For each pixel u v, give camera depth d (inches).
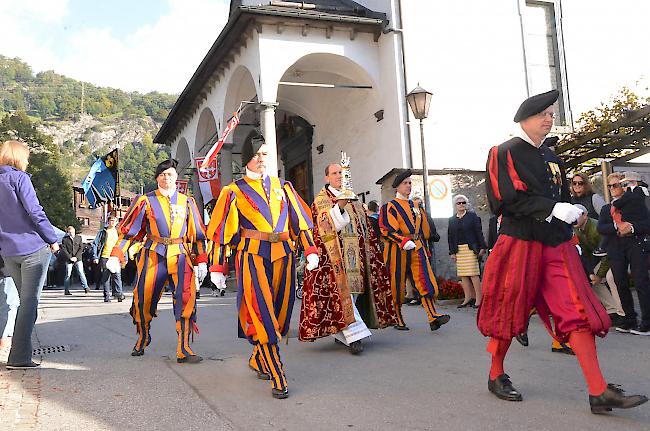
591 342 136.7
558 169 148.7
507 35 617.0
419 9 581.9
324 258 227.9
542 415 137.6
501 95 604.4
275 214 173.0
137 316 221.1
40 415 141.2
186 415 142.2
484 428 129.4
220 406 150.4
